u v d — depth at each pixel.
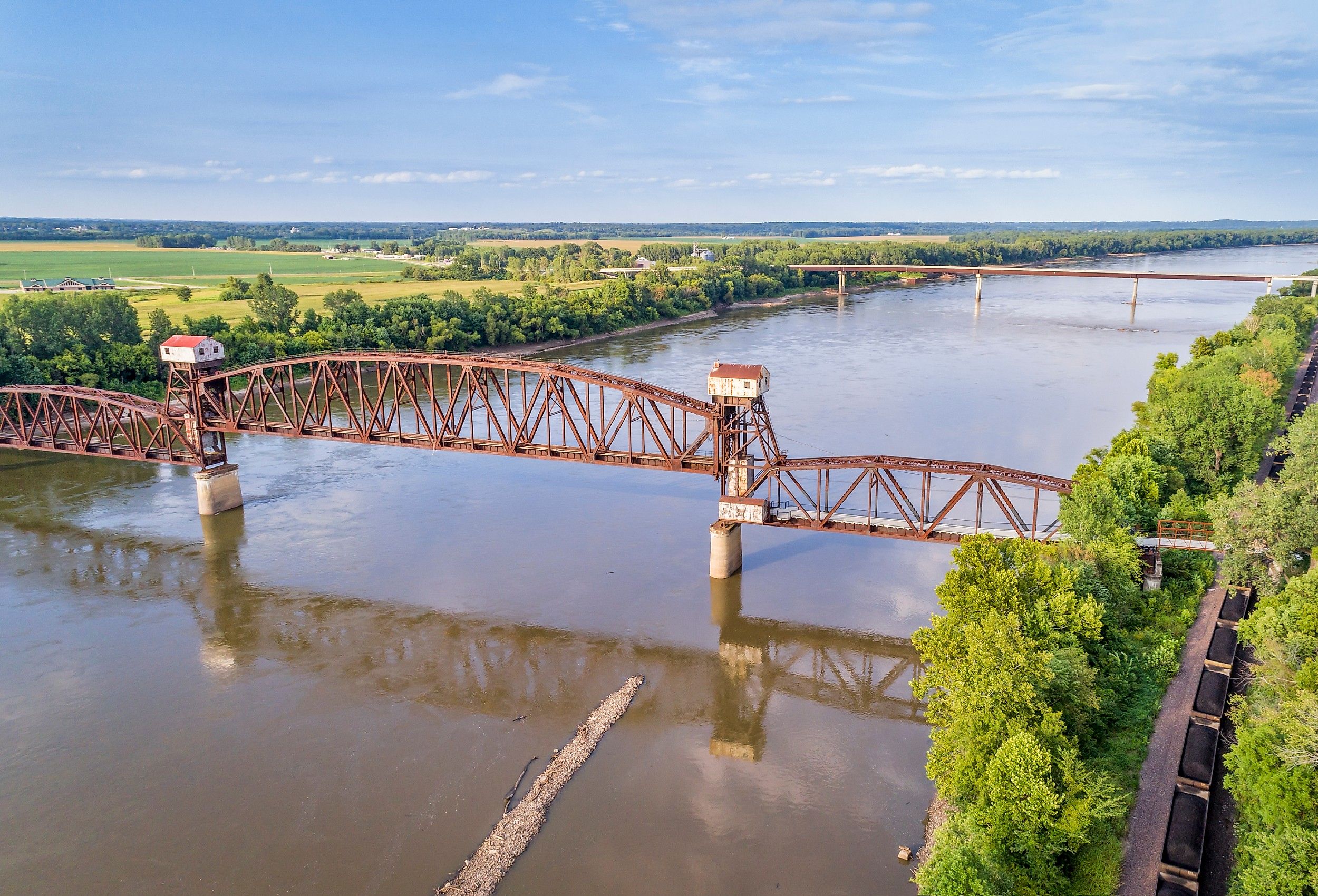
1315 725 37.66
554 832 47.75
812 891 43.19
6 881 44.81
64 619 73.69
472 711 59.72
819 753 54.91
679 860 45.50
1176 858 40.78
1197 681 55.41
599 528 91.31
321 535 90.69
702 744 55.91
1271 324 168.38
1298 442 78.38
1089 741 49.12
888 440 120.06
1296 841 35.66
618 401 151.88
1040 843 40.91
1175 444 93.25
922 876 40.56
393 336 198.88
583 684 62.91
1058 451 114.00
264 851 46.66
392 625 71.75
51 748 55.88
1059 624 53.00
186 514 98.19
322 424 101.69
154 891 44.06
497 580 79.25
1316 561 57.41
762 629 70.06
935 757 46.69
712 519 93.38
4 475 114.12
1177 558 71.31
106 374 156.00
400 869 45.22
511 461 115.69
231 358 171.25
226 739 56.69
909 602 74.19
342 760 54.41
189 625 72.38
